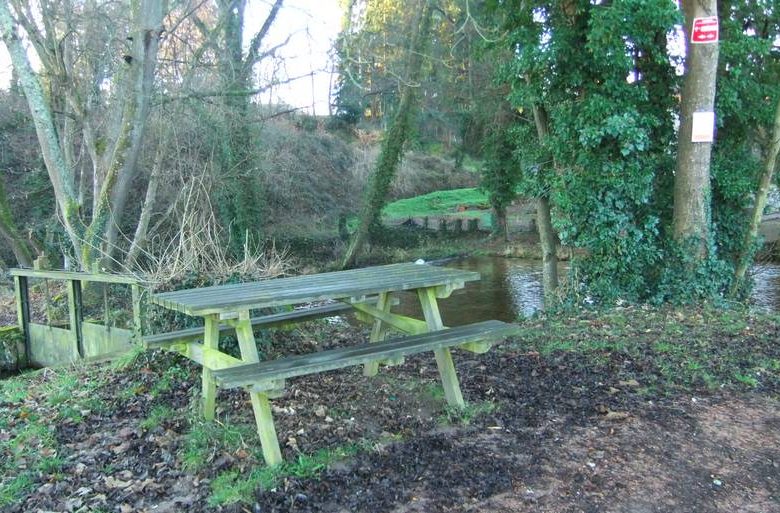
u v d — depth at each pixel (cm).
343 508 313
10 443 405
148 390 507
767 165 996
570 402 459
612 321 766
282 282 458
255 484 332
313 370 357
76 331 741
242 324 382
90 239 955
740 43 945
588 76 952
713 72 884
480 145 2484
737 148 1016
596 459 365
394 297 529
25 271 790
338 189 2820
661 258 929
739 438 397
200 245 632
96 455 382
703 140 887
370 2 1853
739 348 613
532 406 452
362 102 2739
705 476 347
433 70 2291
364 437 397
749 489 333
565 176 959
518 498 322
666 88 985
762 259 1475
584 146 921
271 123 2334
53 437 413
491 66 1869
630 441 390
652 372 535
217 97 1407
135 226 1695
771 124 1008
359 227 2245
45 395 512
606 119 890
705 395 479
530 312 1303
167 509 315
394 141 2191
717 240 1007
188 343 459
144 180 1686
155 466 363
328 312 567
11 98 1741
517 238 2600
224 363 394
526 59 962
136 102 964
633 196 923
